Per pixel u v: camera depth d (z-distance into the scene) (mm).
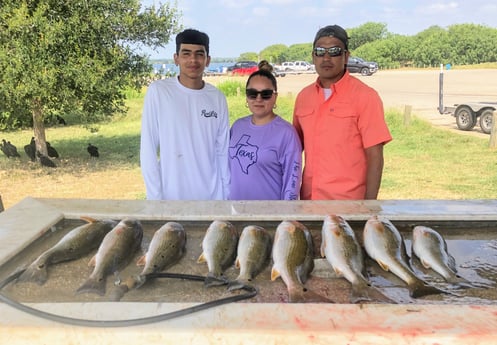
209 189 3320
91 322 1456
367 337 1394
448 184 7746
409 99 19094
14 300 1605
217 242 2088
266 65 3316
